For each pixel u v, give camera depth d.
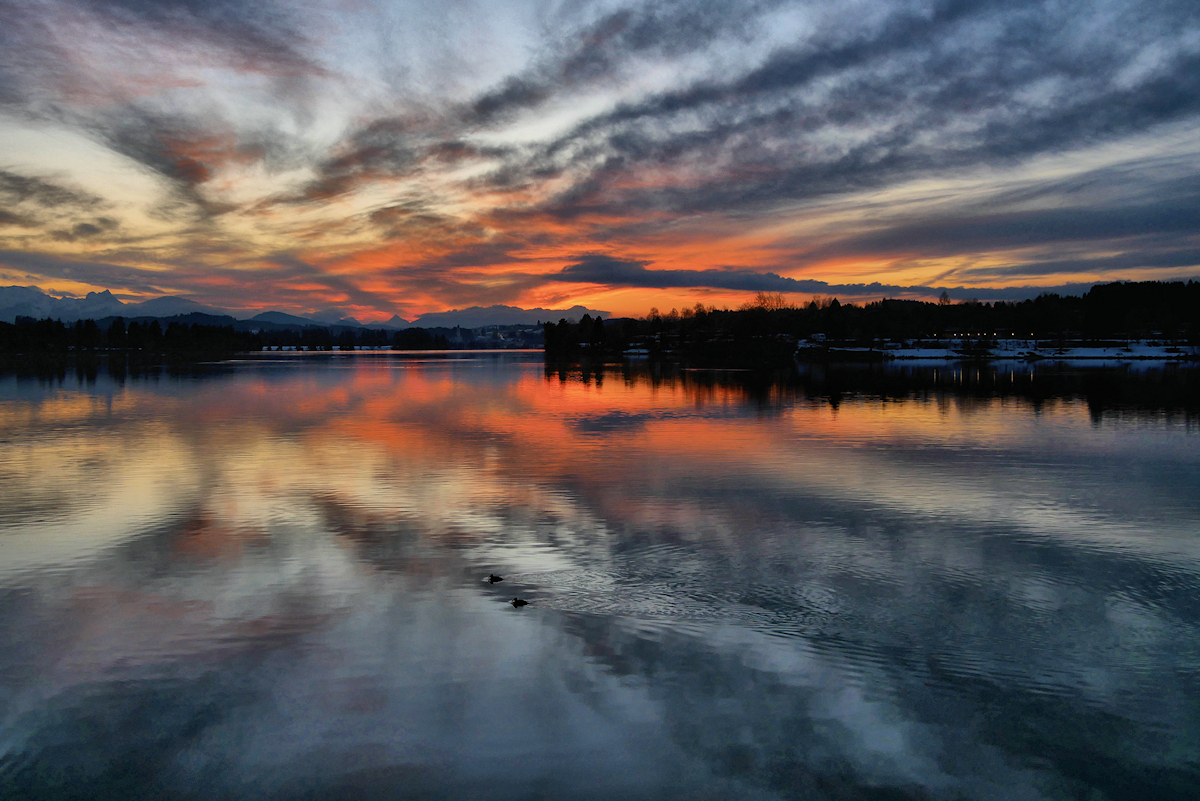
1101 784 9.44
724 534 20.69
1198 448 36.81
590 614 14.66
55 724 10.80
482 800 9.09
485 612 14.77
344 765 9.77
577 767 9.70
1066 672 12.29
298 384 91.12
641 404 63.19
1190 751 10.10
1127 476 29.44
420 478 28.95
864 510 23.59
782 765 9.73
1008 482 28.25
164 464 32.03
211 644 13.34
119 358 197.50
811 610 14.89
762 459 33.59
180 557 18.50
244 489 26.75
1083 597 15.68
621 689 11.64
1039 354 185.25
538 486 27.41
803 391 78.94
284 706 11.20
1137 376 105.00
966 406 60.50
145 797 9.21
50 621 14.45
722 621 14.34
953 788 9.30
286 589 16.14
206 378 103.62
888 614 14.70
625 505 24.27
